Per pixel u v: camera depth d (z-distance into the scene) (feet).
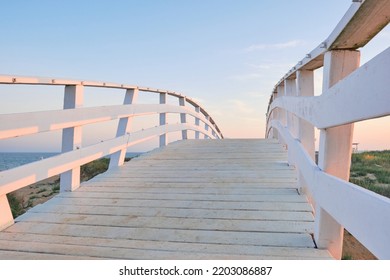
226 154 18.11
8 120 8.41
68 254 7.06
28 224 9.08
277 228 8.16
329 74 6.31
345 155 6.54
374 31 5.41
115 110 14.64
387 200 3.55
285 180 12.32
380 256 3.57
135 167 15.61
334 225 6.91
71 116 11.33
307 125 10.39
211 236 7.86
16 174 8.95
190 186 12.06
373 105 3.81
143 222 8.90
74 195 11.43
